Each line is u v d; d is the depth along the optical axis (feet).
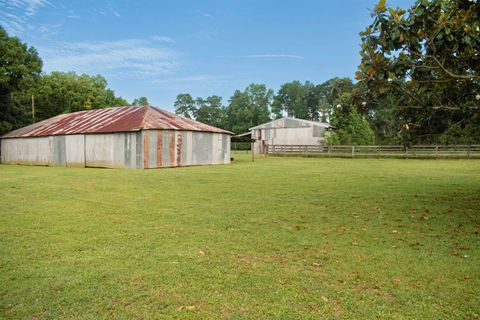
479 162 72.64
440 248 15.20
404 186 35.53
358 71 19.01
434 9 17.02
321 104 254.47
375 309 9.87
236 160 90.22
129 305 10.13
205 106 294.87
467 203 25.72
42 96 137.39
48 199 28.19
